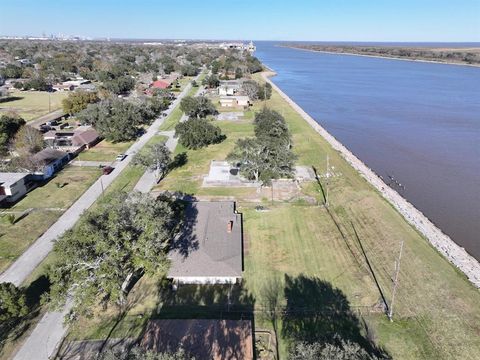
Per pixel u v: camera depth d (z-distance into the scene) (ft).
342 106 440.04
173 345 100.83
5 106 406.82
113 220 116.16
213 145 283.79
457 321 115.65
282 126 267.80
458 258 147.43
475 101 464.24
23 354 104.22
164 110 395.75
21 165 215.31
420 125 351.87
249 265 143.74
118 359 85.46
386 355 99.60
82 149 273.33
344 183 214.69
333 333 111.55
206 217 164.14
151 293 128.06
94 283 110.52
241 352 100.63
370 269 141.18
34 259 144.97
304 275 138.21
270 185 210.38
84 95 371.35
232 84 536.42
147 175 228.02
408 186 220.84
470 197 206.49
